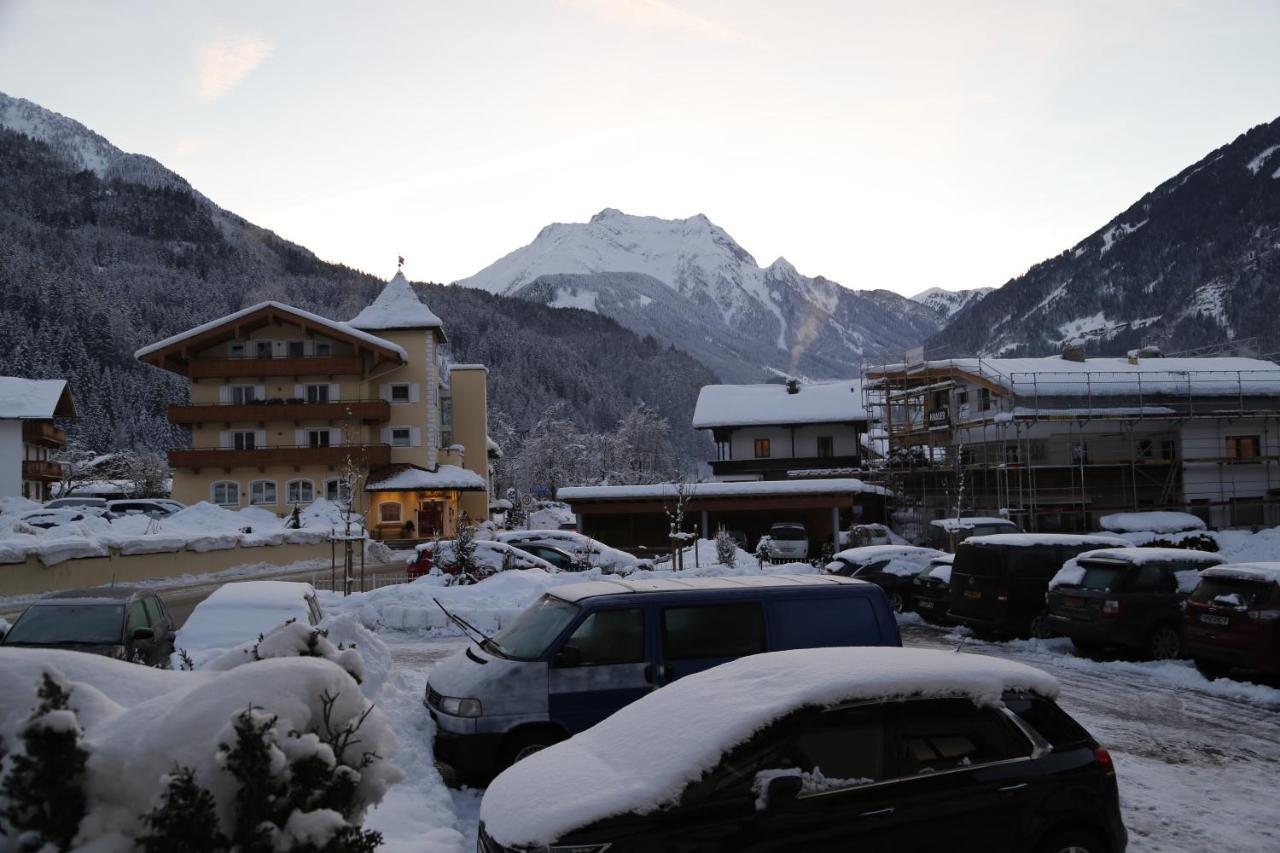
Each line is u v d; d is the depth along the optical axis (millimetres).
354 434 58594
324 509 51000
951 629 20328
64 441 69625
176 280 196000
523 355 183000
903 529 50688
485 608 19594
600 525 46688
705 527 44719
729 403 66250
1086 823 5781
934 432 50219
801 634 9289
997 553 18109
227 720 4164
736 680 6109
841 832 5285
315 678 4465
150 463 77625
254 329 59312
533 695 8719
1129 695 13016
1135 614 15352
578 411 171750
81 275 168750
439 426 65688
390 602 20016
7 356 124812
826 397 65625
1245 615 12961
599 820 5152
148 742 4109
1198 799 8484
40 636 11547
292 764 3994
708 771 5316
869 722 5613
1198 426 43750
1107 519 41062
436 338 62000
